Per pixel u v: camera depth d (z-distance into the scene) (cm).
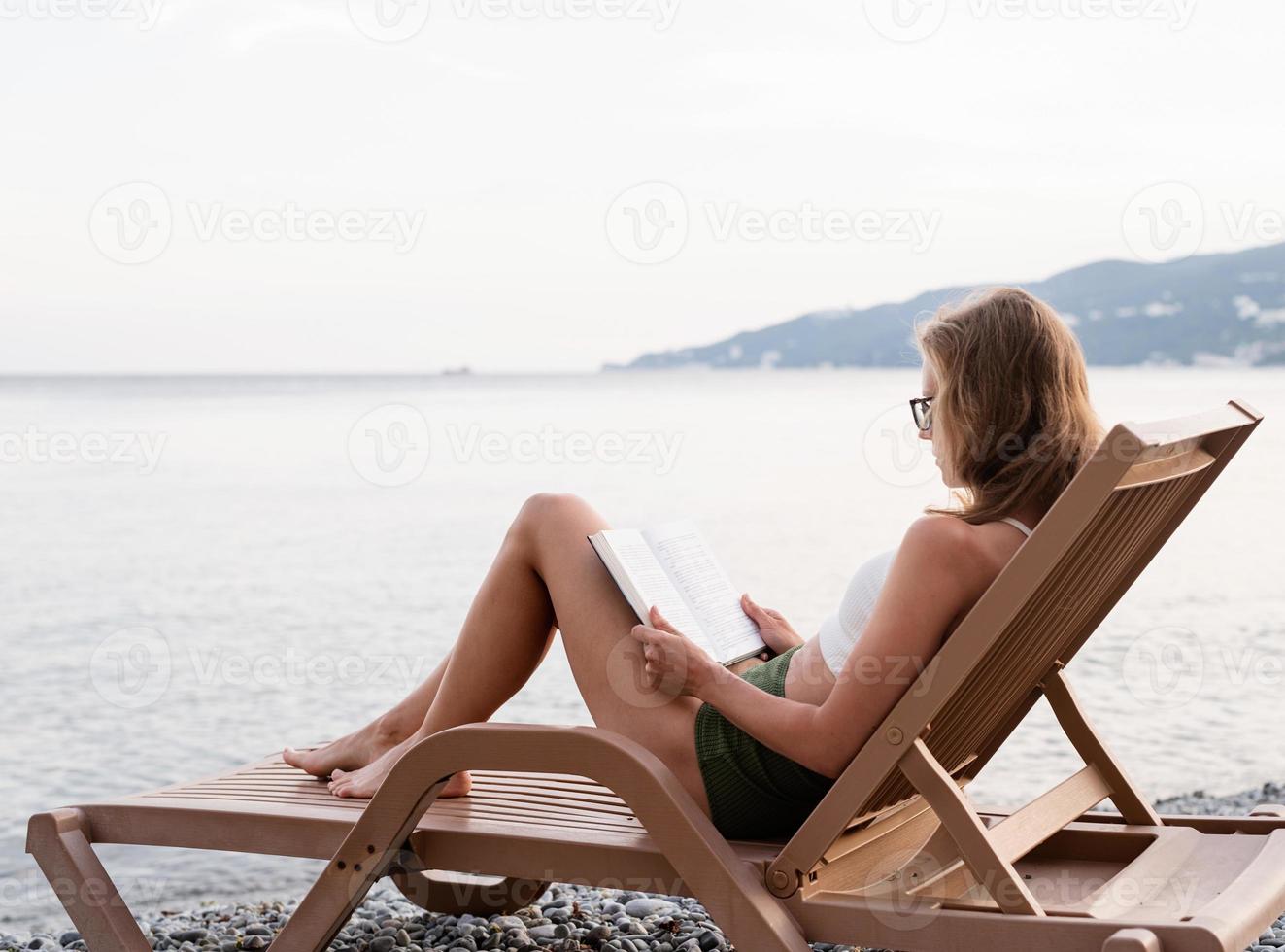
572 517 239
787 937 192
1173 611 905
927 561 193
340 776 262
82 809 246
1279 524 1325
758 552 1248
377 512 1839
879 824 228
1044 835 215
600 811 240
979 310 207
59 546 1559
